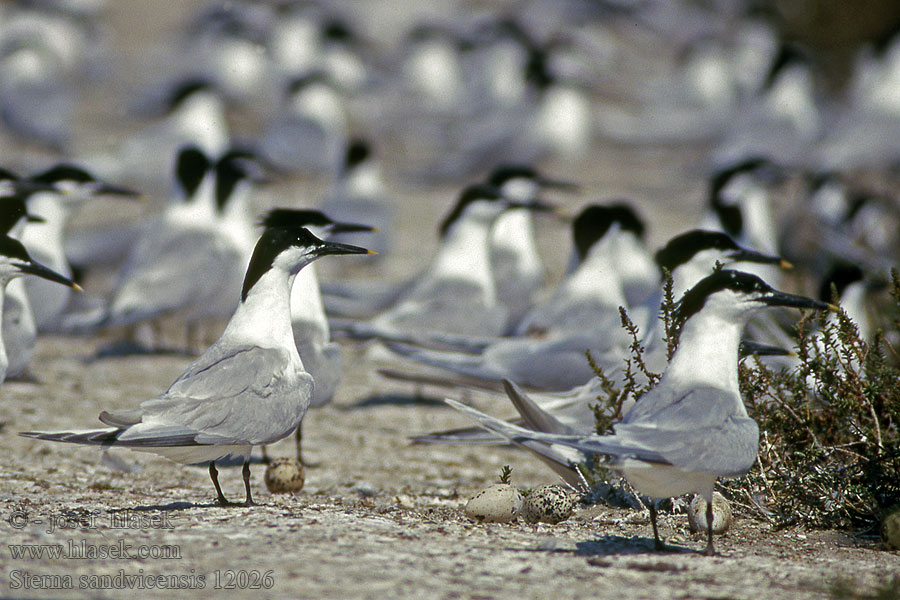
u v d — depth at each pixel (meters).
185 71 38.19
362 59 42.50
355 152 21.39
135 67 41.47
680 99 36.88
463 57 42.25
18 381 13.23
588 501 8.79
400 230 24.81
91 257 20.22
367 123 36.41
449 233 14.91
